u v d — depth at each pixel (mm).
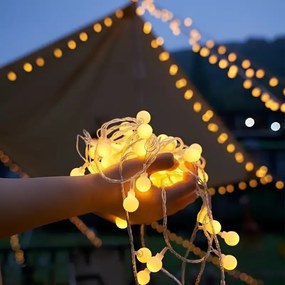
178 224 11844
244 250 11758
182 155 745
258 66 3209
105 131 736
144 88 3477
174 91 3490
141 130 695
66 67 3371
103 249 4020
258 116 14797
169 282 6293
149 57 3447
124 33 3387
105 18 3332
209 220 706
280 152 14180
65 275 6723
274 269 10211
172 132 3533
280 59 16203
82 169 757
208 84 16859
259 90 3262
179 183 725
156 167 692
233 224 15328
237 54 3199
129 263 4250
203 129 3533
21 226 639
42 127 3291
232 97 15289
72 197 660
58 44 3314
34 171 3277
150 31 3371
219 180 3586
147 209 714
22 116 3285
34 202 639
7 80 3262
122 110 3467
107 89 3449
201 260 703
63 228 12766
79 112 3387
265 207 16250
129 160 691
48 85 3344
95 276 3920
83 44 3375
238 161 3590
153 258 688
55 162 3291
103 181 680
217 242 705
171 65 3441
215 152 3566
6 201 626
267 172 3697
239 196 15602
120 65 3445
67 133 3340
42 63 3287
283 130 14234
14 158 3258
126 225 741
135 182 691
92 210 689
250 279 5965
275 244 13648
